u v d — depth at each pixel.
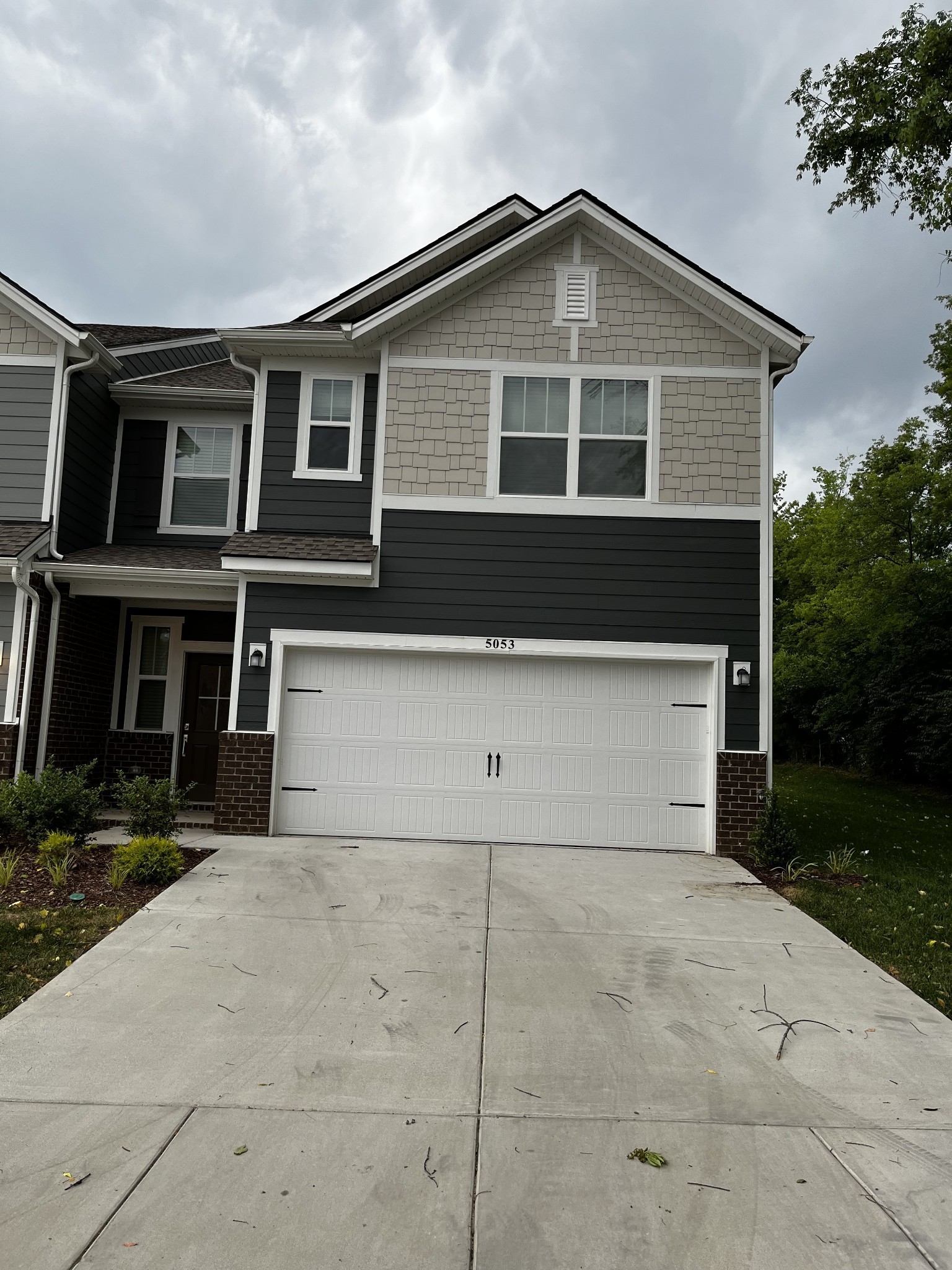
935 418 17.95
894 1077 4.34
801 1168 3.46
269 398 10.59
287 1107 3.83
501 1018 4.90
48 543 10.48
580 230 10.46
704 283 9.98
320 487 10.44
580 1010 5.05
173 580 10.34
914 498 18.05
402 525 10.22
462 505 10.21
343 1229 2.99
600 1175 3.37
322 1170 3.34
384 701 10.12
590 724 10.04
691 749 9.97
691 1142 3.65
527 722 10.07
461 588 10.11
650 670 10.08
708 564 10.05
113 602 12.27
